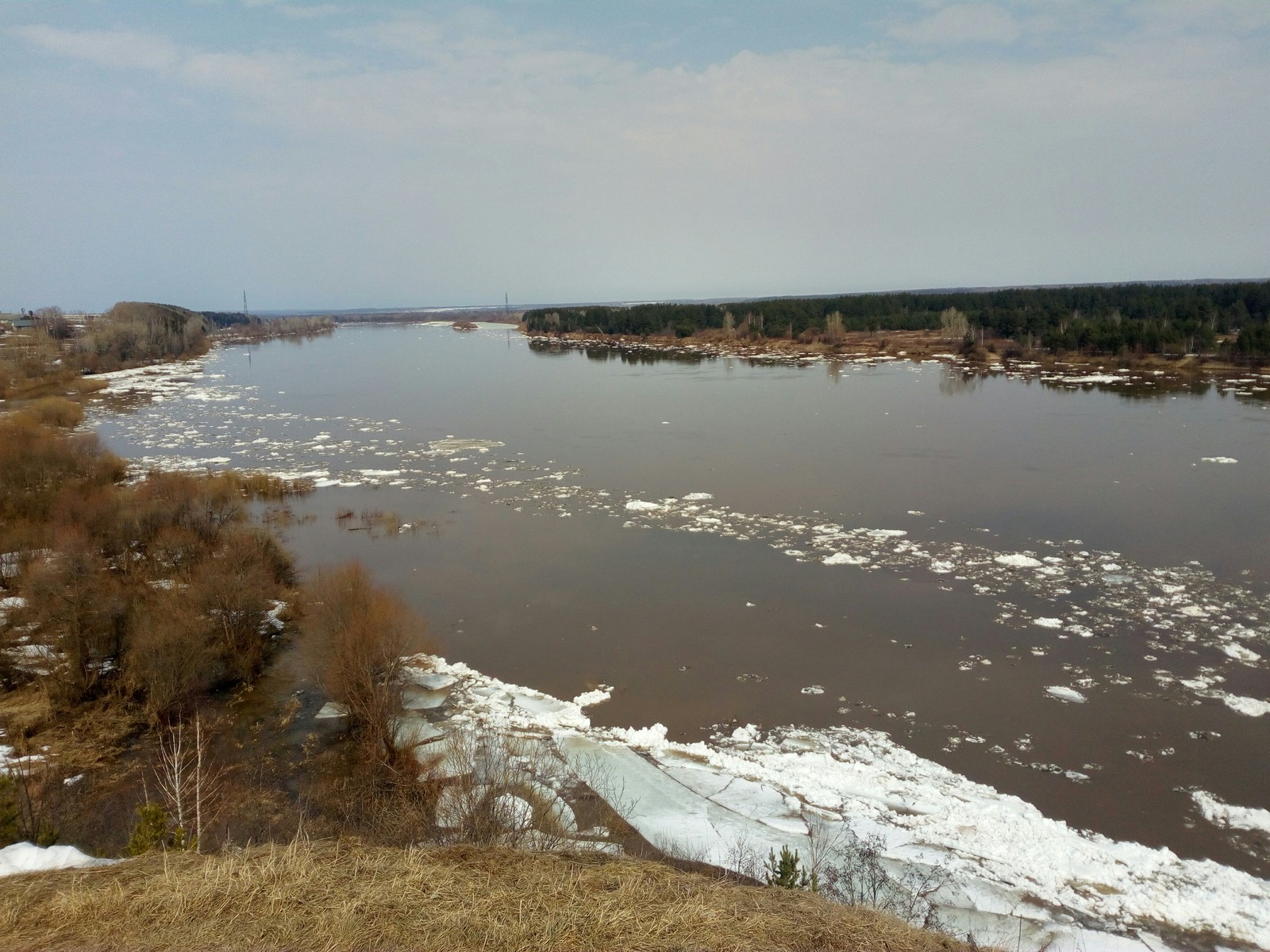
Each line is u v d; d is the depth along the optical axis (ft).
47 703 76.07
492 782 55.16
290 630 94.94
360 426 237.45
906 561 114.93
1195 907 50.90
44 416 228.63
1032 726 73.56
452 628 97.09
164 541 105.29
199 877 33.88
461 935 30.32
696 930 31.55
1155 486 147.33
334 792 64.08
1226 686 79.10
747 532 129.90
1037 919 48.93
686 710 77.51
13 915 31.27
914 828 59.00
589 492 157.48
